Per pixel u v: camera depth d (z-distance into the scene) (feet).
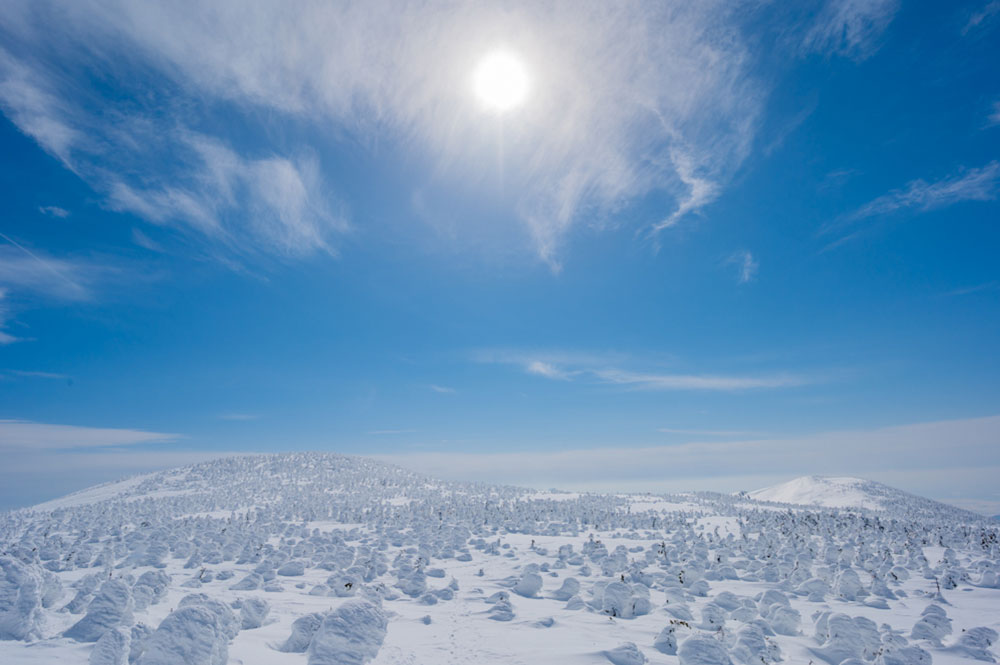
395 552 152.97
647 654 51.34
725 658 44.86
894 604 86.12
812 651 55.21
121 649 32.71
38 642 37.04
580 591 88.69
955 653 55.88
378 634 42.88
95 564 110.63
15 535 232.94
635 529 244.63
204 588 81.25
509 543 177.17
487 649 51.80
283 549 135.74
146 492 442.09
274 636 47.91
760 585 101.65
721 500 485.97
